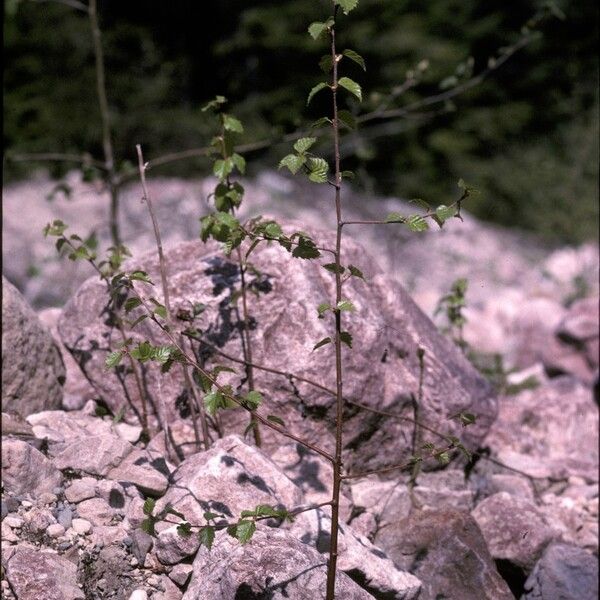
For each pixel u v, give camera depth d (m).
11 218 10.90
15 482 2.73
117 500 2.79
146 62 14.97
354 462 3.24
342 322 3.17
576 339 5.57
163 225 11.04
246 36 16.33
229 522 2.63
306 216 12.13
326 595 2.33
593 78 14.35
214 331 3.15
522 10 17.25
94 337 3.34
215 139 2.90
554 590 3.01
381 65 16.52
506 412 4.44
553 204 12.55
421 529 2.98
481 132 16.69
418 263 10.95
